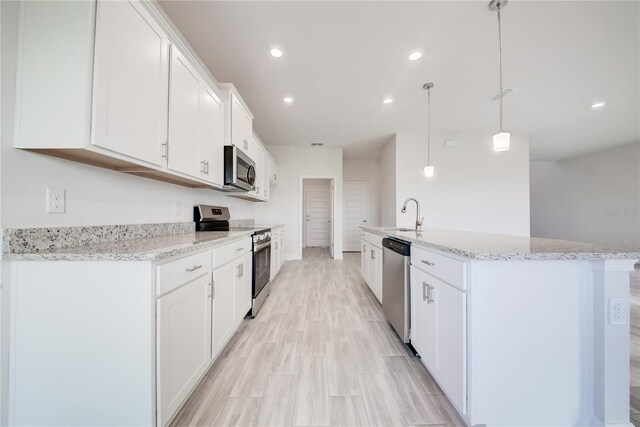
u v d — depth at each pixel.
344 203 7.00
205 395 1.40
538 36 2.12
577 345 1.12
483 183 4.74
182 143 1.67
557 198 6.66
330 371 1.61
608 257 1.05
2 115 0.96
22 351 0.99
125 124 1.18
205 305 1.46
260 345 1.93
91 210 1.33
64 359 0.99
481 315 1.10
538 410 1.11
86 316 0.99
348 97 3.22
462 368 1.13
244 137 2.82
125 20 1.18
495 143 2.08
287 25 2.00
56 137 0.99
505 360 1.10
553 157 6.34
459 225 4.71
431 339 1.46
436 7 1.83
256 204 5.12
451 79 2.80
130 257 0.98
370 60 2.45
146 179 1.77
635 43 2.20
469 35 2.11
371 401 1.36
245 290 2.23
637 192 5.15
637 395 1.37
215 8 1.82
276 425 1.21
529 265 1.11
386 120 4.04
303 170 5.58
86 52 1.00
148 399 0.99
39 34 1.00
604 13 1.87
